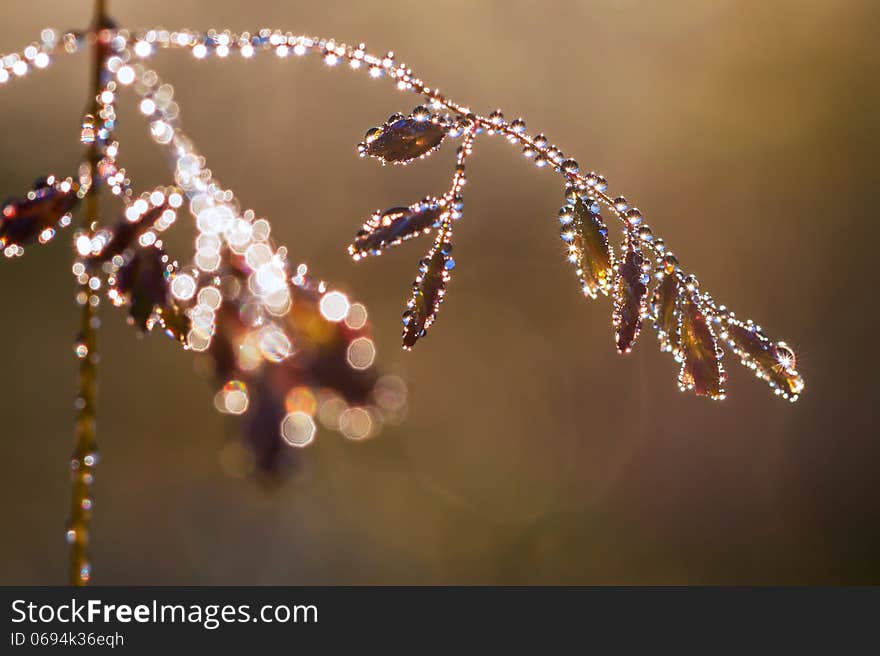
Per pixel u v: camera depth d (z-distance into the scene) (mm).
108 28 148
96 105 147
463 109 151
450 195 149
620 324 150
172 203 145
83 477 146
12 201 145
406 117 150
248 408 138
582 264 151
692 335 151
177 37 149
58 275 483
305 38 150
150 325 142
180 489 462
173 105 147
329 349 140
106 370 479
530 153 151
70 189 146
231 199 144
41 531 435
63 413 469
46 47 148
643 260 151
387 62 150
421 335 147
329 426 138
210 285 142
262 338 140
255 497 457
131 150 475
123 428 470
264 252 142
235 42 149
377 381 139
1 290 468
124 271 143
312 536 455
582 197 151
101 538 438
